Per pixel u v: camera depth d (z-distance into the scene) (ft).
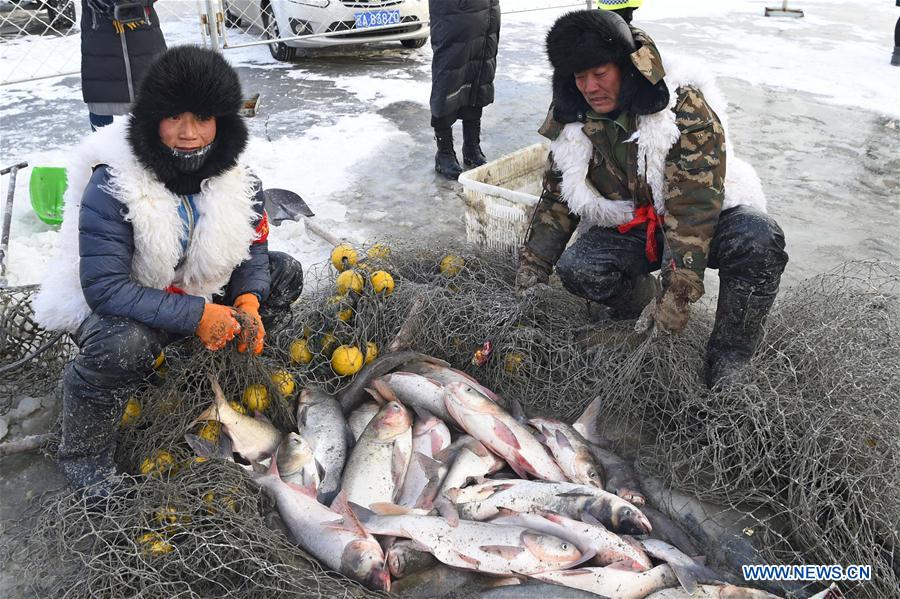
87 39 15.80
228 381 9.68
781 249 9.88
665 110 9.66
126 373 8.69
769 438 9.03
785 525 8.86
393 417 9.68
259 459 9.52
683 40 32.35
